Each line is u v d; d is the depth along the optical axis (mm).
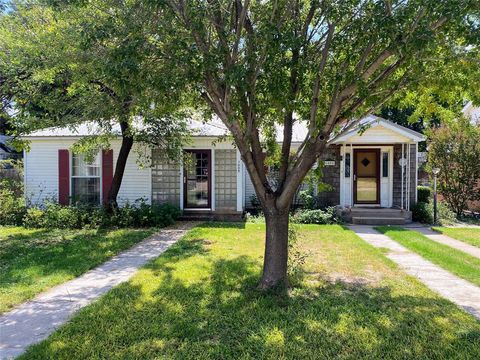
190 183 13375
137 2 4078
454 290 5340
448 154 13977
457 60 4184
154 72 4297
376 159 14047
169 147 11539
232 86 4492
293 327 3971
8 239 9273
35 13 7414
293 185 4824
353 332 3861
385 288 5340
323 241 8836
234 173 13242
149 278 5750
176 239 9258
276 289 5012
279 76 4023
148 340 3688
